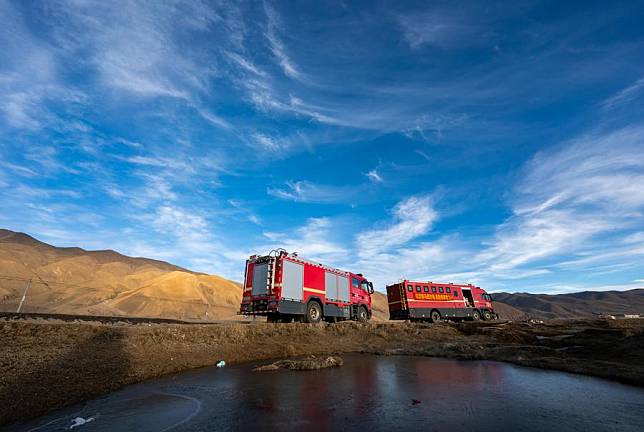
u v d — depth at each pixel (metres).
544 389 7.41
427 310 27.48
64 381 6.96
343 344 15.34
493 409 5.86
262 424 5.09
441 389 7.40
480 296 32.91
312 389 7.39
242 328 13.41
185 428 4.95
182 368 9.81
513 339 16.95
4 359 6.98
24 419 5.42
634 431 4.79
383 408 5.91
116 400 6.58
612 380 8.41
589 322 22.27
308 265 17.38
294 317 17.14
